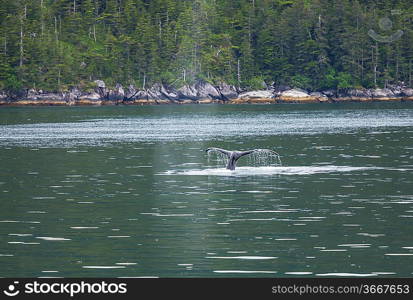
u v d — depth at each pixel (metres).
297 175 145.75
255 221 98.25
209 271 74.25
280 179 139.88
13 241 87.62
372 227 93.50
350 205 109.56
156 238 88.56
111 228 94.69
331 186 129.50
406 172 149.75
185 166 168.88
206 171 155.25
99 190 129.50
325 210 105.69
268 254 80.31
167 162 179.38
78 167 169.25
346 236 88.50
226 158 189.25
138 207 110.38
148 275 73.25
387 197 116.69
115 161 183.38
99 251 82.50
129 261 78.19
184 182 138.25
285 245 84.31
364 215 101.56
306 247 83.19
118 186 134.50
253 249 82.62
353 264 76.00
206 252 81.50
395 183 132.75
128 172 157.25
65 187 134.00
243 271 74.19
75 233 91.88
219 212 105.19
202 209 107.94
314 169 156.38
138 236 89.81
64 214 105.06
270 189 126.50
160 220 99.62
